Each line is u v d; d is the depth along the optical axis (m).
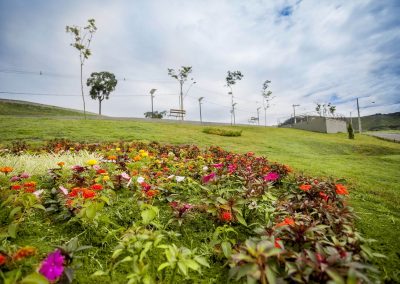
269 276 1.59
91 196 2.61
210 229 3.21
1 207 3.18
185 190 4.54
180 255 1.95
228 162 6.89
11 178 3.98
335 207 3.29
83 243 2.73
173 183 4.32
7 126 17.66
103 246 2.71
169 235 2.88
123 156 6.67
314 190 3.91
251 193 3.65
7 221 2.97
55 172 4.39
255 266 1.64
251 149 17.28
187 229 3.19
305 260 1.81
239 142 20.98
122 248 2.11
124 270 2.34
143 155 6.18
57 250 1.70
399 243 3.19
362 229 3.57
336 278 1.53
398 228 3.69
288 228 2.38
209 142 18.61
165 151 9.34
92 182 3.93
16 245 2.48
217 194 3.78
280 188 5.34
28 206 2.88
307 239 2.31
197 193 4.50
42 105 78.56
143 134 18.77
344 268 1.65
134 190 4.25
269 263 1.70
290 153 17.72
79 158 6.66
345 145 30.14
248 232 3.18
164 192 4.11
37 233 2.83
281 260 1.89
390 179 8.50
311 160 12.61
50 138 14.22
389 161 15.04
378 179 8.29
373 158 16.19
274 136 31.34
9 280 1.54
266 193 3.59
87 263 2.42
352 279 1.45
